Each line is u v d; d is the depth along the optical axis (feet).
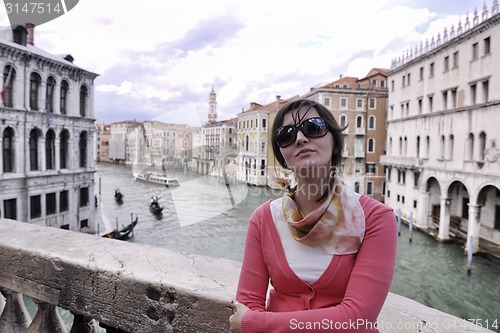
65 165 69.26
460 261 67.46
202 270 5.83
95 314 5.95
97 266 5.90
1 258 6.98
